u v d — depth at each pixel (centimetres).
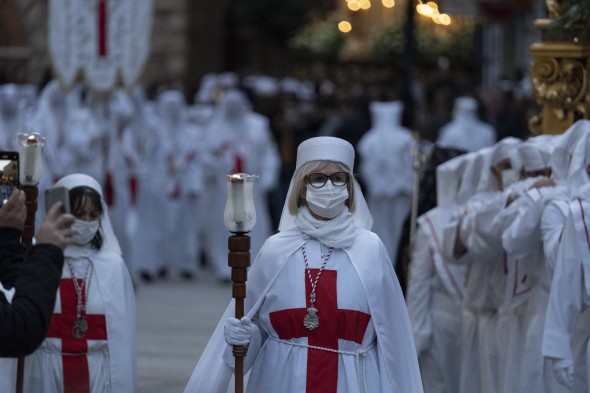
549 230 1427
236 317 1186
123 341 1386
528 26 4878
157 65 5675
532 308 1506
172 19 5703
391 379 1204
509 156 1655
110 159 2761
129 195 3067
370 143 3378
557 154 1498
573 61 1720
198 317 2616
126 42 2686
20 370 1247
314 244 1219
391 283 1226
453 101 3788
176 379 2019
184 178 3281
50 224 1011
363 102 3484
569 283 1366
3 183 1195
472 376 1666
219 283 3209
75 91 2770
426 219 1727
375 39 5447
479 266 1633
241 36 6131
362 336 1202
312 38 5581
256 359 1223
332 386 1184
